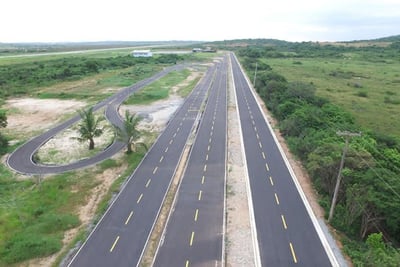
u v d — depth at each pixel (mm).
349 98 97438
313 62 194375
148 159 55594
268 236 35500
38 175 49000
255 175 50188
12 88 110875
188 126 74688
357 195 35406
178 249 33125
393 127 70562
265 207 41219
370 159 41438
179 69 170000
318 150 46312
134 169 51531
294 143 60781
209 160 55625
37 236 34719
